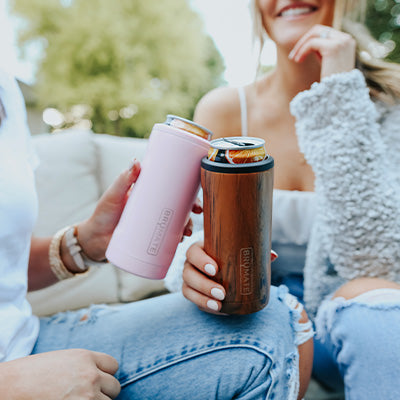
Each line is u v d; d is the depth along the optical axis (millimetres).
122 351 637
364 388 641
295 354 638
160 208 592
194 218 1147
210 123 1271
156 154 585
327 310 772
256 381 571
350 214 809
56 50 6824
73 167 1258
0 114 627
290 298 703
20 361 503
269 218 564
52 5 6746
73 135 1298
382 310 656
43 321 753
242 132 1271
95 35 6758
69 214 1241
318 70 1124
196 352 601
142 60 7156
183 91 7875
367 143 796
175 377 589
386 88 958
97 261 798
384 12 5453
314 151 834
